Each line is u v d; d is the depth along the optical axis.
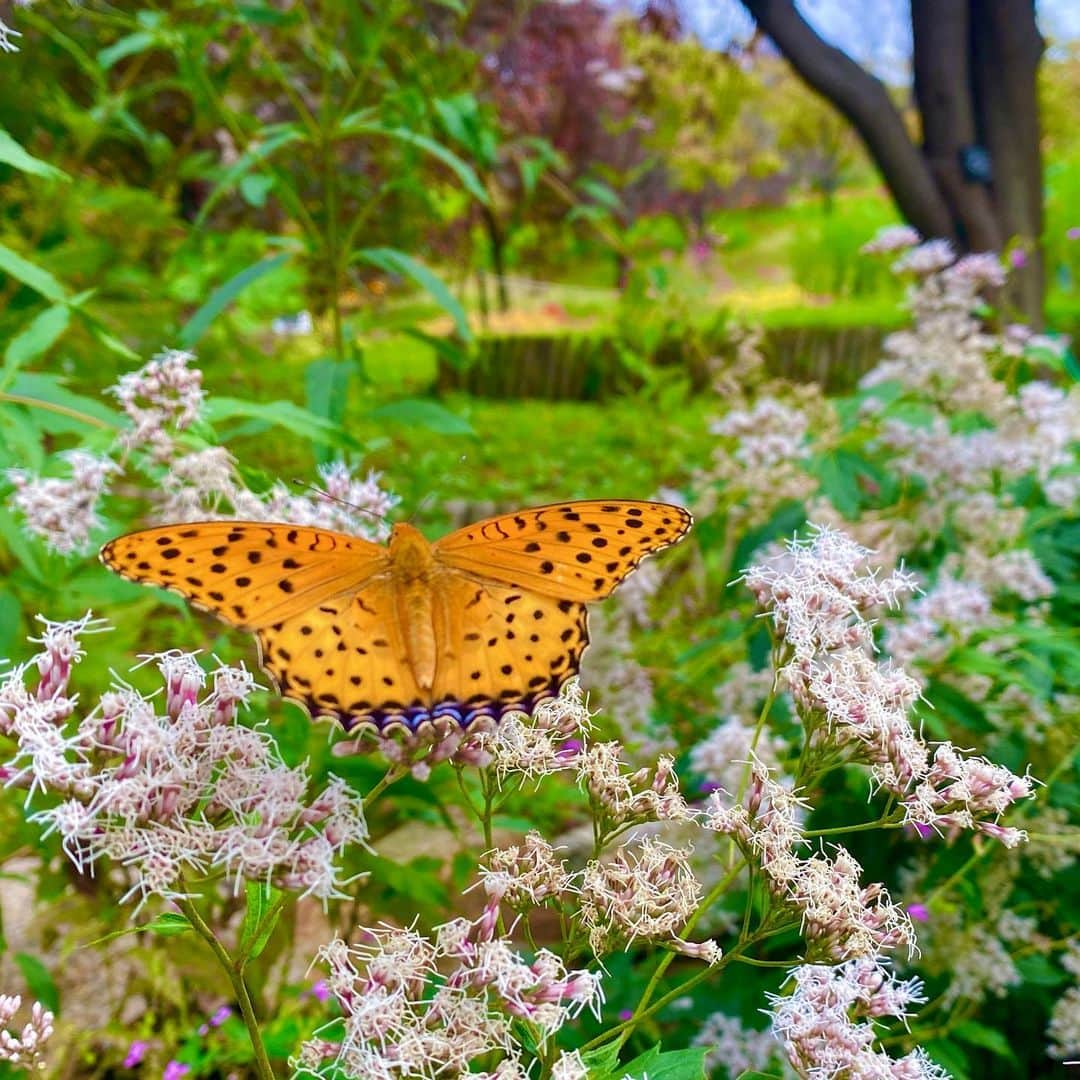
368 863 0.21
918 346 0.28
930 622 0.20
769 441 0.27
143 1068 0.23
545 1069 0.11
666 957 0.12
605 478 0.56
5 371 0.16
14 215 0.28
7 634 0.17
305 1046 0.11
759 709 0.25
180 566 0.12
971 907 0.20
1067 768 0.21
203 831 0.11
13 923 0.27
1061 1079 0.22
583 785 0.14
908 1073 0.11
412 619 0.12
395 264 0.24
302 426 0.17
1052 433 0.25
